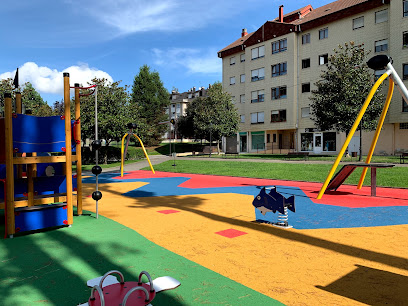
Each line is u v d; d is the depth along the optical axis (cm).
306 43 3869
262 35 4275
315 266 410
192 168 2178
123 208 849
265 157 3062
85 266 417
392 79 898
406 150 3080
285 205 630
